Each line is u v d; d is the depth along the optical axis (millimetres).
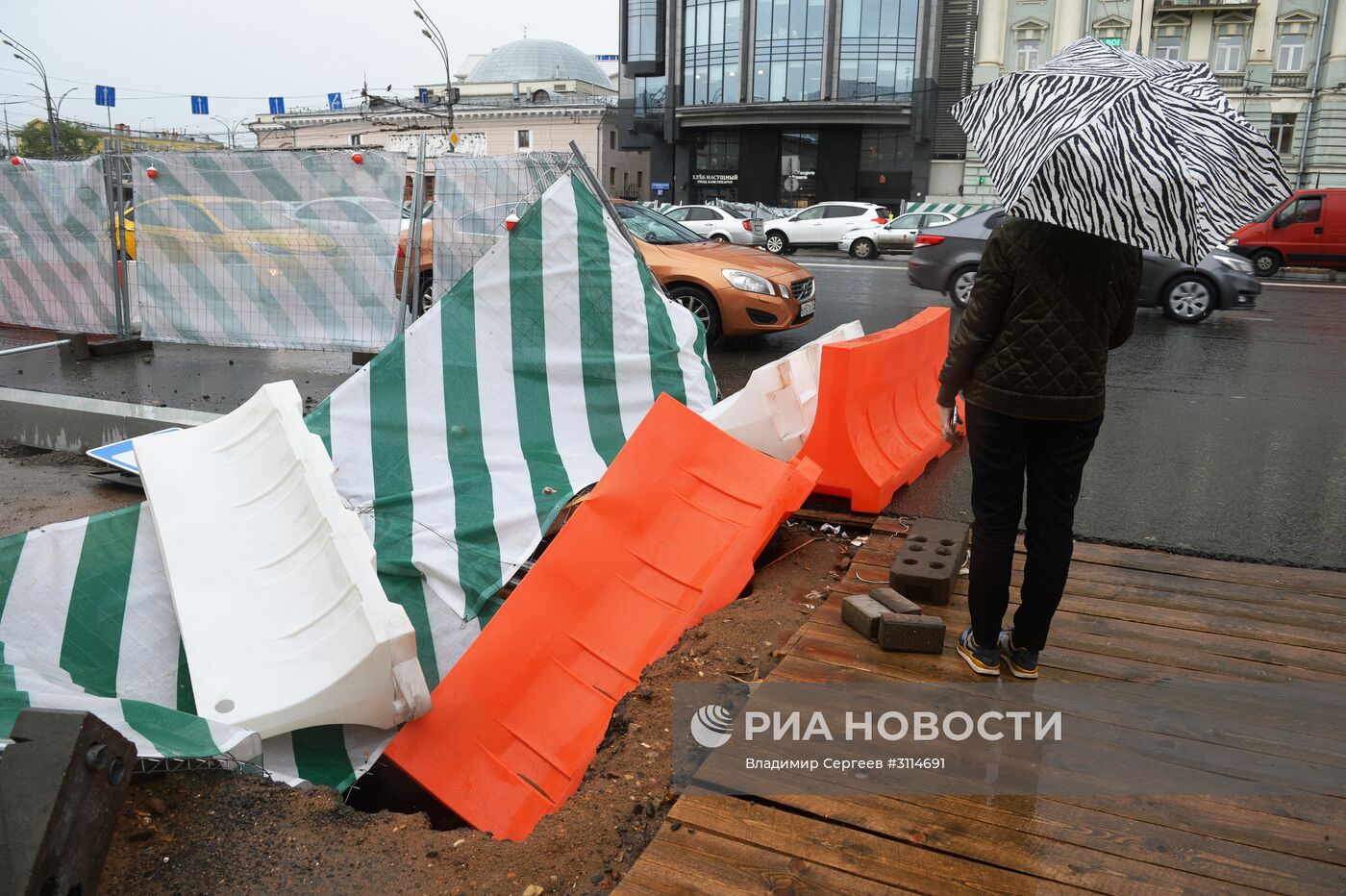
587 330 6055
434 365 5473
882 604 3686
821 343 6355
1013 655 3297
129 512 4078
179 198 8805
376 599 3381
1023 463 3090
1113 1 39094
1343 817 2574
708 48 48812
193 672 3408
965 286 13328
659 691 3391
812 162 49344
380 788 3586
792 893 2295
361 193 8312
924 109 46031
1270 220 21984
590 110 58156
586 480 5305
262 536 4055
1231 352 10977
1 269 10547
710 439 4711
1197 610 3885
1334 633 3676
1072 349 2871
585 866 2527
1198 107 2711
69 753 2125
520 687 3607
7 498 6234
